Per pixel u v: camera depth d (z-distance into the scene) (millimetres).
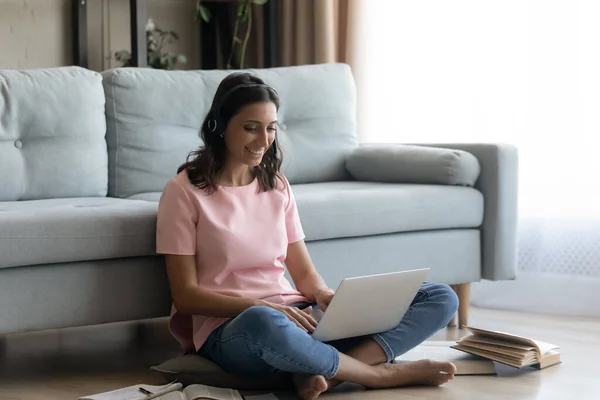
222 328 2535
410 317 2693
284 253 2719
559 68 4047
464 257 3566
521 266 4043
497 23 4219
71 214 2666
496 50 4230
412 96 4531
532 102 4125
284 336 2375
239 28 5277
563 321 3688
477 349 2910
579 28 3988
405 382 2619
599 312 3820
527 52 4133
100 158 3436
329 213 3154
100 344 3236
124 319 2771
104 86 3508
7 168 3240
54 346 3209
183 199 2621
